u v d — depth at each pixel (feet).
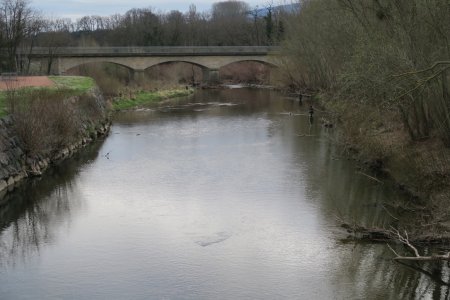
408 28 80.53
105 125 146.10
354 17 107.55
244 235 65.82
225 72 367.66
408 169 82.07
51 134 102.63
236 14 588.91
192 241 64.08
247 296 50.93
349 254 59.88
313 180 89.66
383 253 60.08
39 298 50.42
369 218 70.38
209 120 164.04
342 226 67.82
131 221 71.05
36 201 79.87
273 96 247.70
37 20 261.65
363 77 82.89
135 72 271.69
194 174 94.73
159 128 148.66
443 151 79.30
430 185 73.97
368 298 50.42
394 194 80.43
